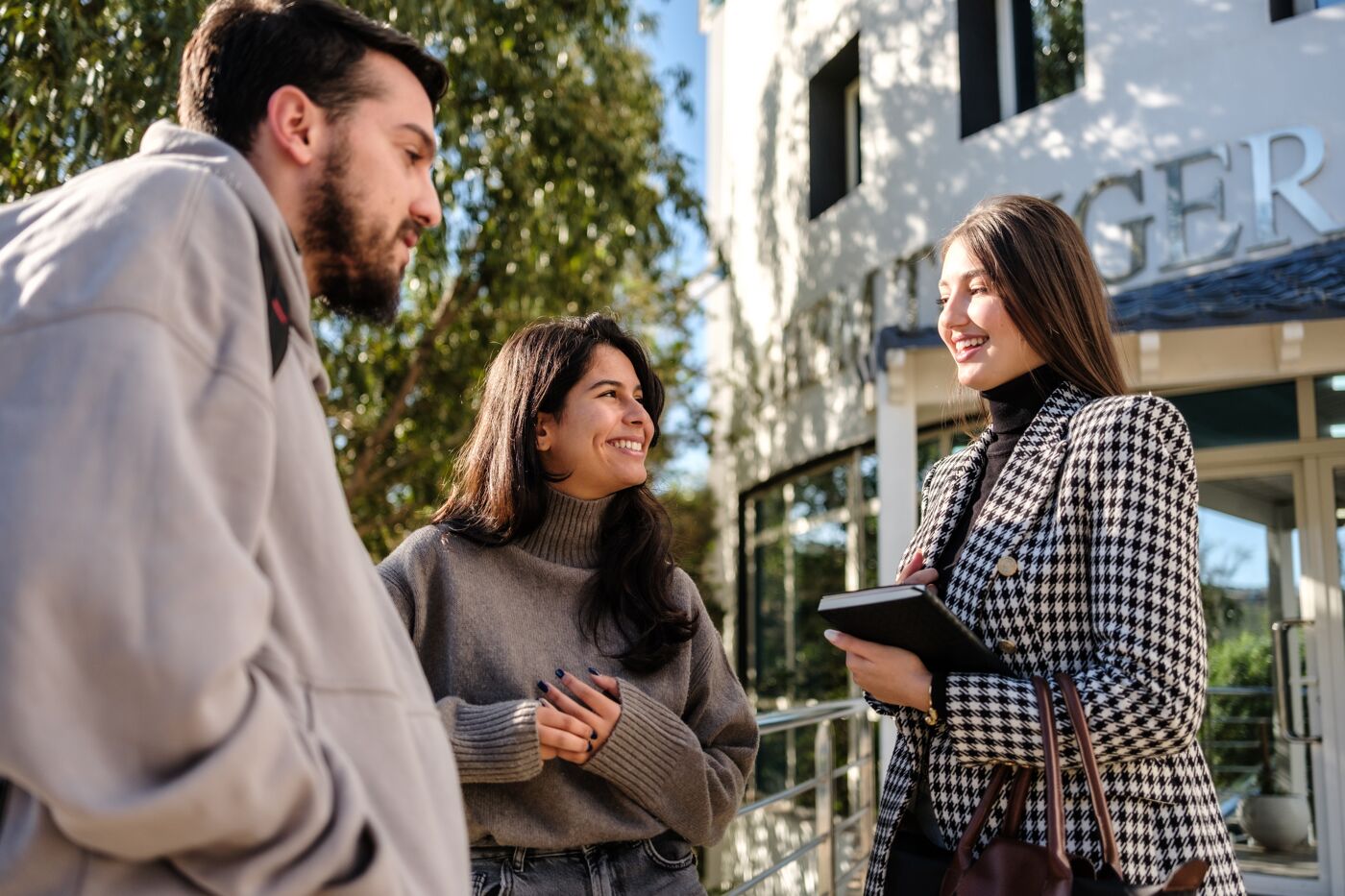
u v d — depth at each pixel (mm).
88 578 791
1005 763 1521
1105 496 1547
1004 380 1783
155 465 830
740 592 10555
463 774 1665
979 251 1767
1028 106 7254
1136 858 1492
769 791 9383
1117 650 1469
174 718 791
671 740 1799
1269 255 5766
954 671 1561
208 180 973
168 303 894
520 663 1836
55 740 783
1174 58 6266
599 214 7727
